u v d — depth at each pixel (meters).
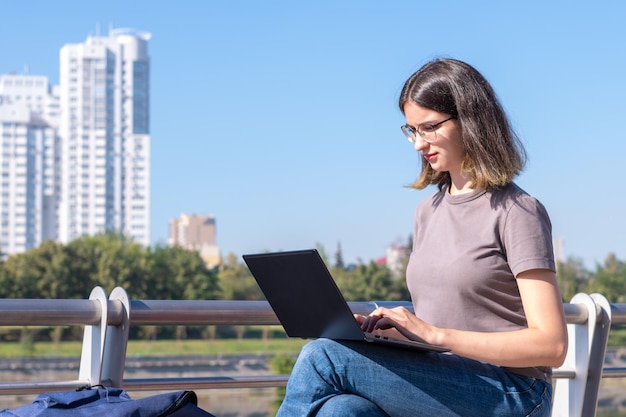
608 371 2.66
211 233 164.75
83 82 158.88
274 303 1.78
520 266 1.74
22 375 50.56
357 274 65.19
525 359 1.70
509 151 1.82
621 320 2.57
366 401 1.69
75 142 155.62
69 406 1.69
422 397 1.72
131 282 62.41
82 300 2.09
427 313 1.87
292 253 1.64
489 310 1.80
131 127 160.25
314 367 1.70
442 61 1.88
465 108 1.82
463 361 1.78
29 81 159.12
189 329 58.88
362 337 1.64
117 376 2.10
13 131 149.75
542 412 1.81
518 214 1.78
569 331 2.63
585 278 68.06
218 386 2.23
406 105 1.90
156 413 1.65
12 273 59.44
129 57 162.62
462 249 1.82
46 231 152.75
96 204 155.25
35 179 151.00
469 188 1.89
